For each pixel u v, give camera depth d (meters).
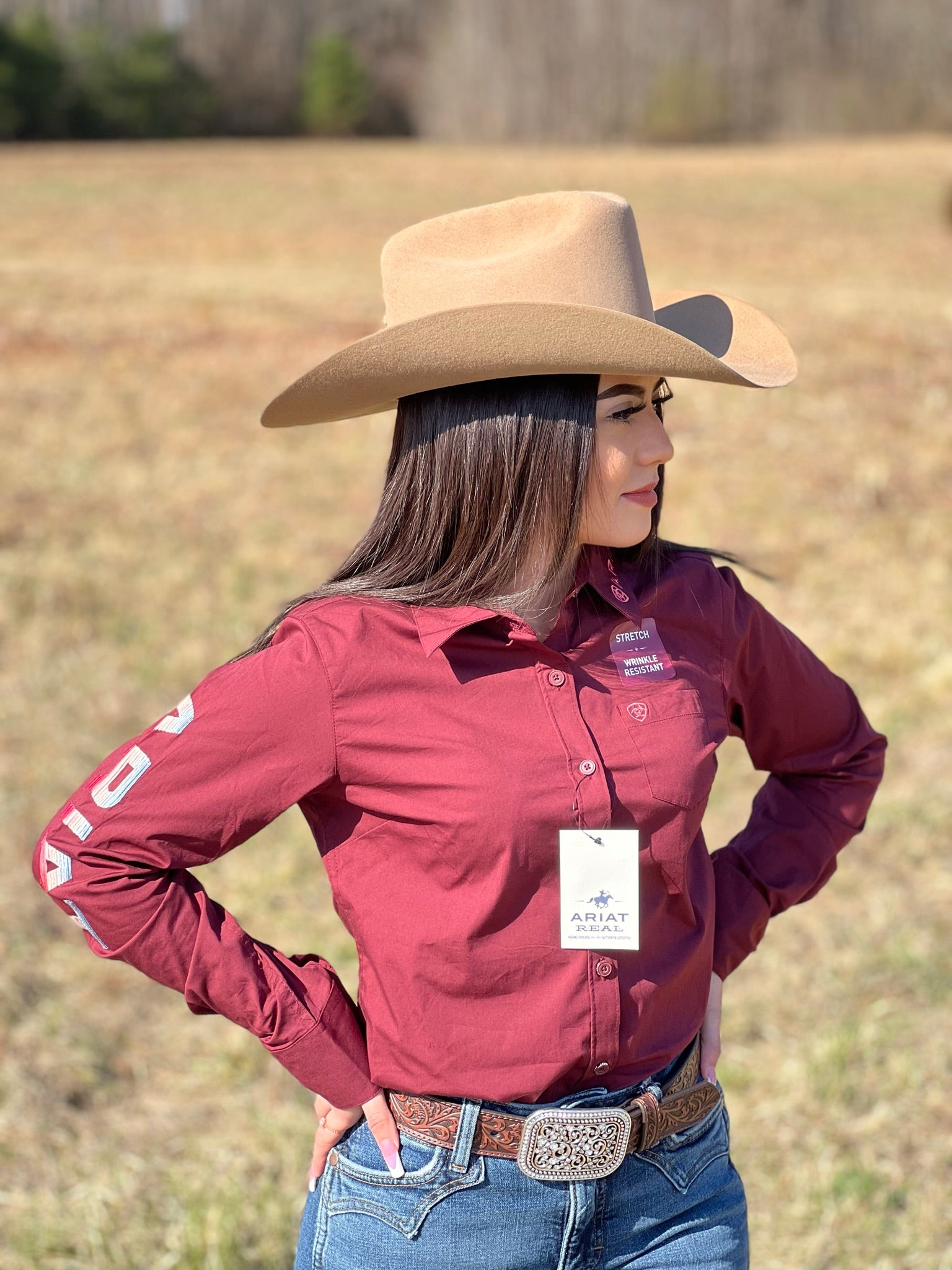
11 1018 4.12
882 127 67.50
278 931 4.63
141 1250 3.19
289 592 7.72
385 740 1.66
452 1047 1.67
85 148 53.47
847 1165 3.39
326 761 1.68
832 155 44.84
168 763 1.66
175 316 14.68
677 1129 1.77
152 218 24.77
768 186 31.98
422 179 34.81
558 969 1.66
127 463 9.95
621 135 68.69
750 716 2.03
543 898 1.66
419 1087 1.69
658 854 1.70
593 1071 1.69
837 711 2.07
